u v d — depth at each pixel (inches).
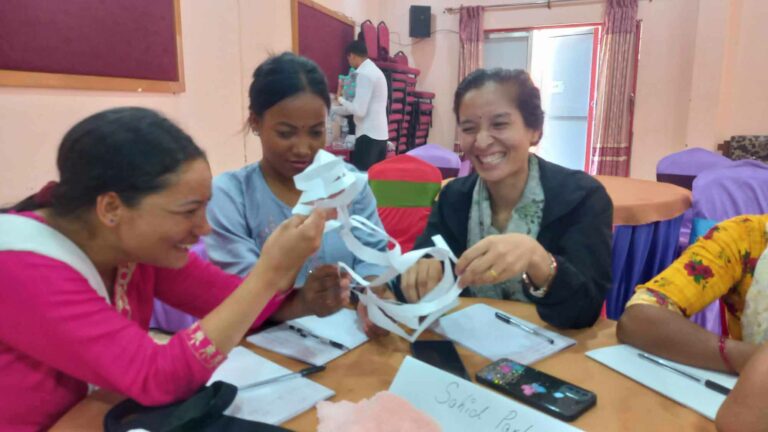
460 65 217.5
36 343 25.2
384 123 169.2
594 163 202.7
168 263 28.0
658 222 88.6
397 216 88.6
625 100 194.5
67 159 26.0
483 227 46.7
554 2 200.5
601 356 32.9
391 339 36.0
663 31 189.6
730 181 81.6
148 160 25.0
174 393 26.5
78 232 27.2
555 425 24.1
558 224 43.6
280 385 29.3
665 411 26.9
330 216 29.8
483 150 41.9
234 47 130.1
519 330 37.2
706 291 37.3
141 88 104.8
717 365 30.8
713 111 182.1
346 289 38.2
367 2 220.2
